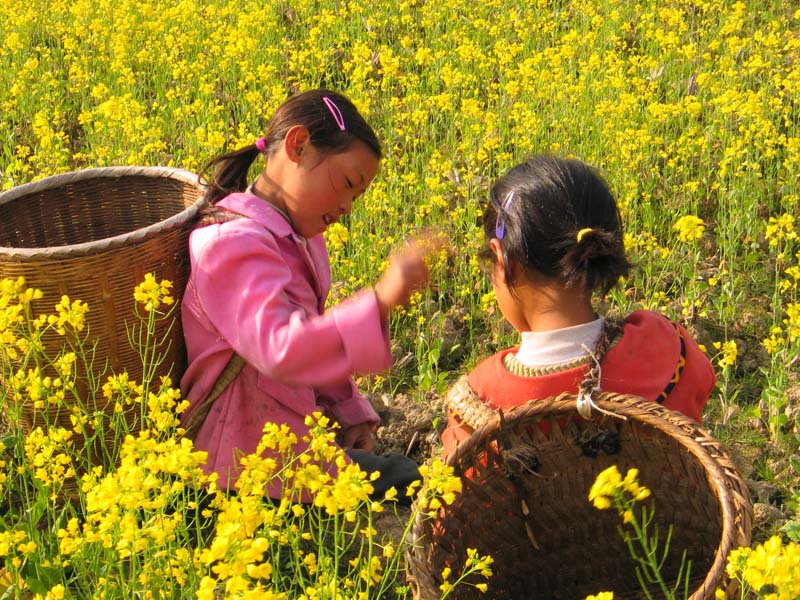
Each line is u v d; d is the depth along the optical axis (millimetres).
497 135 6387
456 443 2439
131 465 2068
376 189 5242
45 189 3623
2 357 3143
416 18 8594
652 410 2270
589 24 8188
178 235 3219
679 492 2422
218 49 7645
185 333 3248
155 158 6273
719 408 4035
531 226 2336
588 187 2365
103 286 3084
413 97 6535
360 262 4965
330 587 2287
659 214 5598
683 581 2514
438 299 4883
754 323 4586
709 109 6691
